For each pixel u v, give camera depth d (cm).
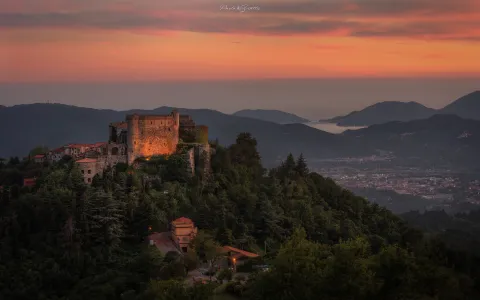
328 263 12244
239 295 13938
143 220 19875
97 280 16738
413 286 11025
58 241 18288
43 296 16275
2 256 17538
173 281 14150
